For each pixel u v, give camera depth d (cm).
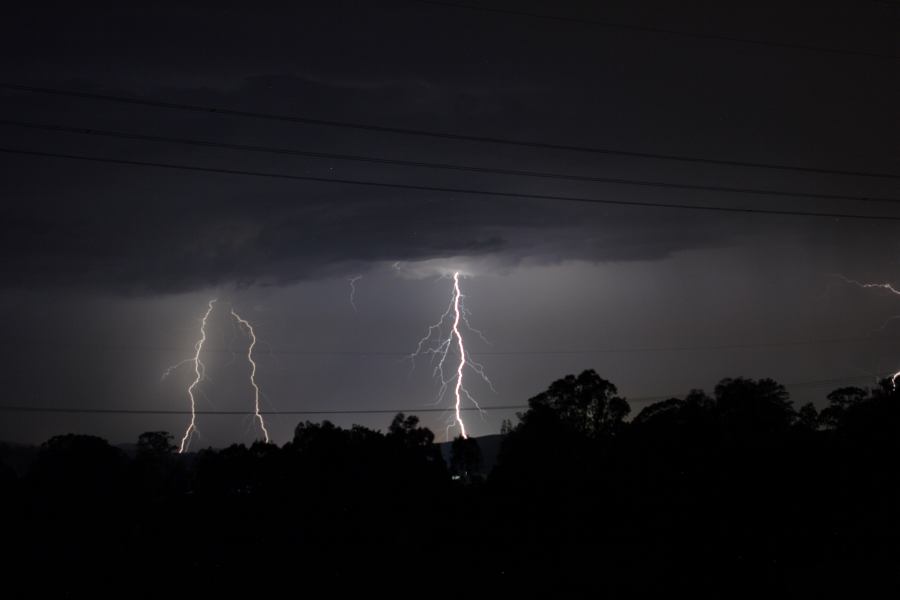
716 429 3953
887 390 4650
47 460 4872
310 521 3931
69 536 3912
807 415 5525
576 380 5341
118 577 3472
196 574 3497
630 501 3512
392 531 3759
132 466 5100
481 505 3850
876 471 3462
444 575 3303
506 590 3083
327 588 3278
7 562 3584
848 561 2942
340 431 4784
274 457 4712
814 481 3444
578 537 3369
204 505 4253
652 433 4066
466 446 5741
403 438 4981
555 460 4484
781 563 2994
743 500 3375
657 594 2856
